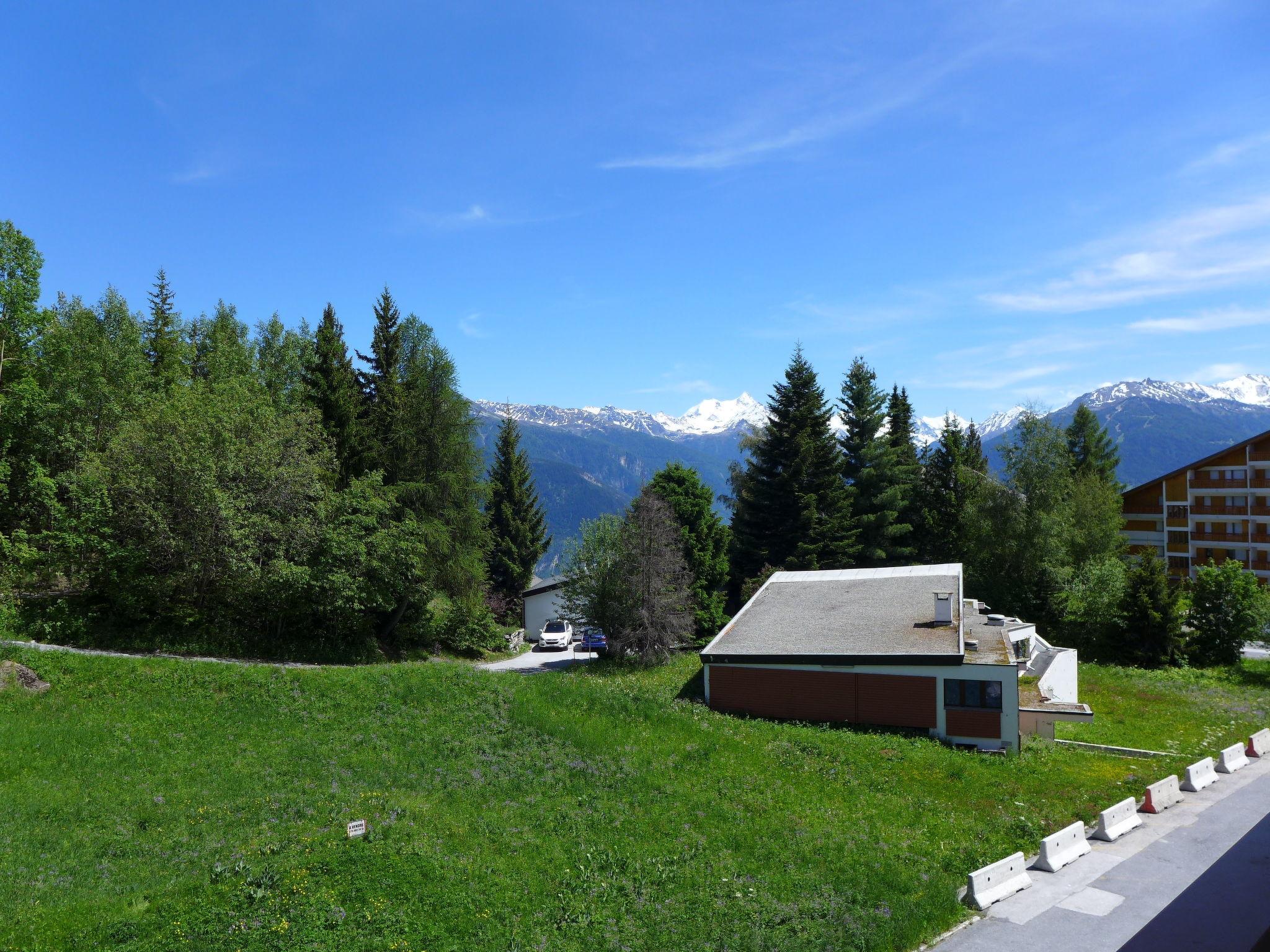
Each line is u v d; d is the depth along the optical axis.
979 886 12.59
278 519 30.84
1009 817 16.73
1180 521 67.81
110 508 27.38
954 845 15.08
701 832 15.53
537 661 45.91
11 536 30.11
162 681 22.52
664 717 24.39
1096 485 55.66
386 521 35.75
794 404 54.56
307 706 22.44
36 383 33.34
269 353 52.31
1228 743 24.56
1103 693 33.38
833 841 15.11
